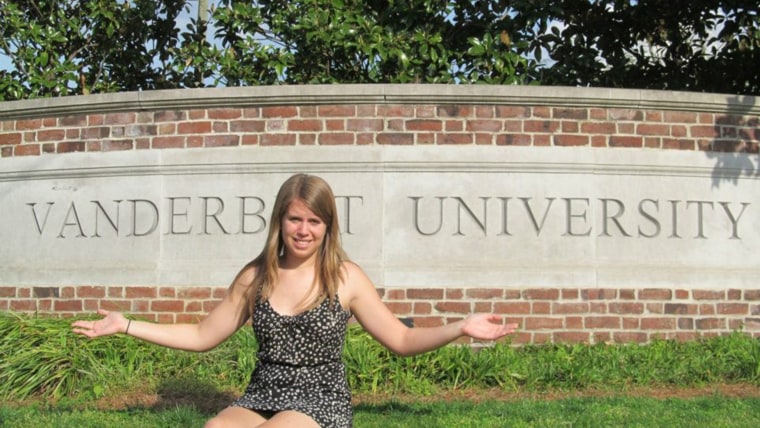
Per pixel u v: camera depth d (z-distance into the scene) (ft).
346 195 24.39
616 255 24.57
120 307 25.02
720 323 24.89
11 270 26.03
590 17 34.19
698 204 25.13
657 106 24.82
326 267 11.36
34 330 22.13
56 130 26.00
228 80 34.22
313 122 24.56
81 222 25.59
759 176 25.52
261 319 11.34
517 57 30.42
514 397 19.84
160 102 25.00
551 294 24.21
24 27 34.88
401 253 24.22
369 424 16.35
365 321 11.57
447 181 24.36
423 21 30.89
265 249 11.56
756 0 33.35
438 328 11.08
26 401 19.72
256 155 24.61
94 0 36.81
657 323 24.54
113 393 19.77
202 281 24.62
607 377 21.21
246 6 33.06
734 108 25.26
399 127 24.39
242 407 11.00
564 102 24.50
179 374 20.85
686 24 36.22
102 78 39.55
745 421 16.83
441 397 19.85
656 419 16.87
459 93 24.23
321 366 11.31
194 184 24.95
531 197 24.44
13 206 26.30
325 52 32.37
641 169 24.76
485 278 24.12
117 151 25.41
